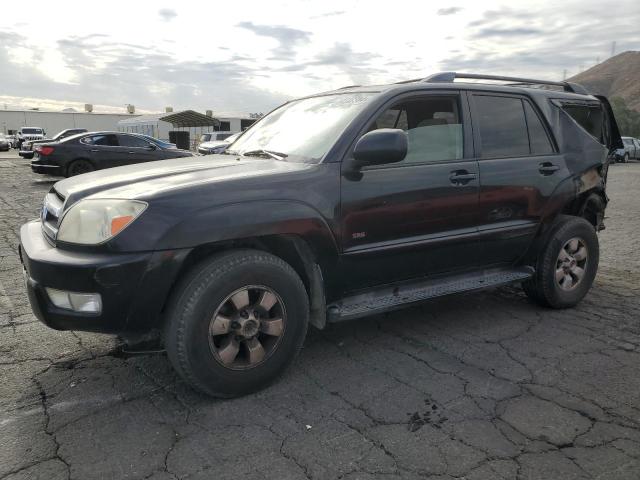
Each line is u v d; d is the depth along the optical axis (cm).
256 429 267
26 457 243
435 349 367
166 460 241
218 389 288
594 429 270
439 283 384
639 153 3494
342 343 376
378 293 360
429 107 378
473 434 264
